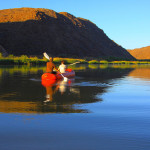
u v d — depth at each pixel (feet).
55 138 10.64
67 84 33.01
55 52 296.71
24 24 323.78
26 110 15.93
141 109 16.71
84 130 11.75
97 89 27.78
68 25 369.50
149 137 10.77
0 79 39.68
